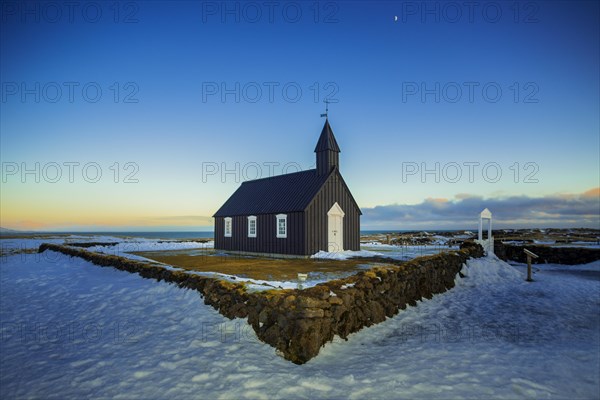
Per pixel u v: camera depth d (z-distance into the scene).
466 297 12.48
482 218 20.09
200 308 8.73
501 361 6.32
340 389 5.34
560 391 5.14
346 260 17.61
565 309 10.52
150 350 6.91
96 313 9.62
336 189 22.66
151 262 14.09
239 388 5.36
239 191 28.52
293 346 6.44
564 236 34.38
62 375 6.06
